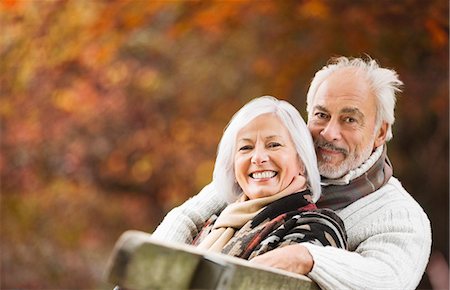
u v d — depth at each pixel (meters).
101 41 14.09
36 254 15.94
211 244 3.80
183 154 18.94
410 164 15.29
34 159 17.70
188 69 18.39
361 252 4.08
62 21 13.42
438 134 14.88
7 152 17.55
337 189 4.25
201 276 2.45
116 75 17.53
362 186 4.28
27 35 13.54
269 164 3.83
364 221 4.18
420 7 11.22
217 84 18.39
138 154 18.95
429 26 11.23
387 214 4.17
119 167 18.91
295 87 15.16
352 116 4.31
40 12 13.31
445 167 15.07
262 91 16.72
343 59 4.47
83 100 17.53
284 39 14.88
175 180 18.95
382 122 4.40
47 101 17.00
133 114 18.78
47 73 16.11
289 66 14.82
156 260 2.33
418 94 14.05
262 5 12.95
